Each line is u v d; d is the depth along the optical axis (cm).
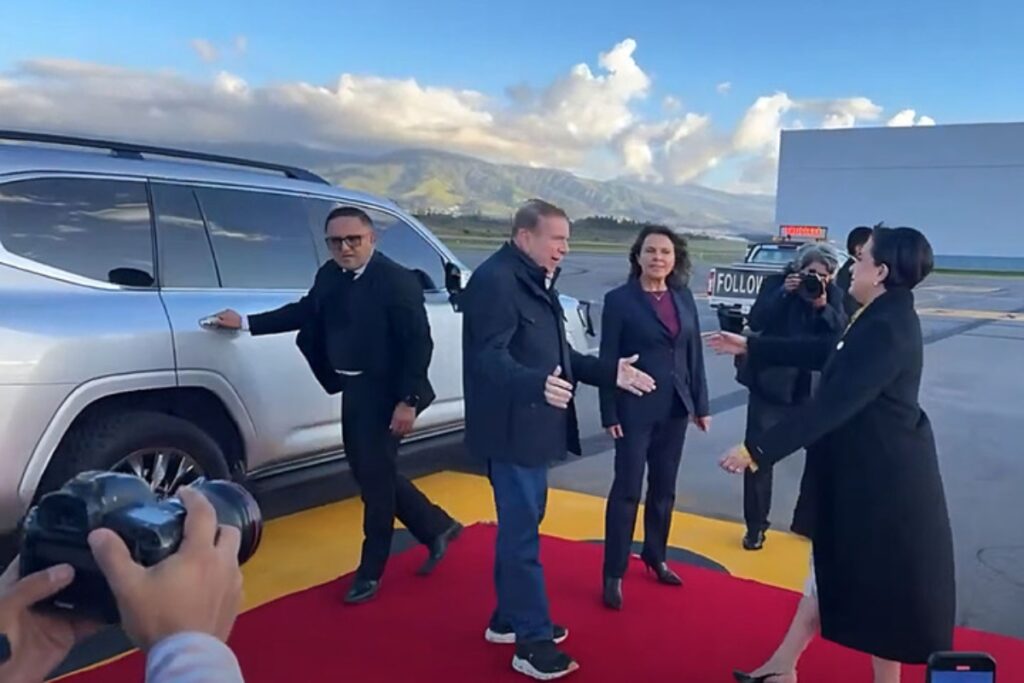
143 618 72
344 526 479
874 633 263
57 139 390
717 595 382
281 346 432
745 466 273
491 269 315
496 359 304
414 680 307
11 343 329
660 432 382
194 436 390
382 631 345
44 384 335
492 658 324
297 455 445
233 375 408
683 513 514
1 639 79
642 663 321
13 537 341
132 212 391
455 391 543
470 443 322
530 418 313
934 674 221
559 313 326
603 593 375
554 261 320
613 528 368
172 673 69
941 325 1662
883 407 261
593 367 336
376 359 366
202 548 76
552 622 346
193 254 412
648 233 376
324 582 396
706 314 1602
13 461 328
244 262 434
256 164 477
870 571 262
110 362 358
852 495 264
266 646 330
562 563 420
